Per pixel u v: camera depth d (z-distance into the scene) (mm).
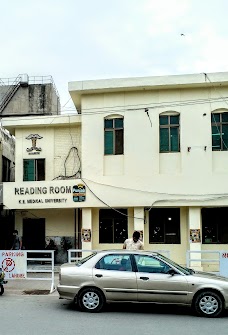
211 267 16734
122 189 17016
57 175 19141
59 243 18812
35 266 17297
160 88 17203
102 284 9180
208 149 16781
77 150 19141
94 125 17547
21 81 25484
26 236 19156
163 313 9234
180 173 16812
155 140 17094
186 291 8938
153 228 17547
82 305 9227
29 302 10430
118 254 9477
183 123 17000
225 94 16969
